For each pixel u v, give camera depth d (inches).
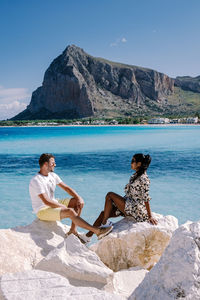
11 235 162.9
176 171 572.1
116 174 551.8
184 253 106.1
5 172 592.4
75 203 192.2
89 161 735.7
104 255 177.2
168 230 171.8
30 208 347.3
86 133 2448.3
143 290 108.8
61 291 103.3
